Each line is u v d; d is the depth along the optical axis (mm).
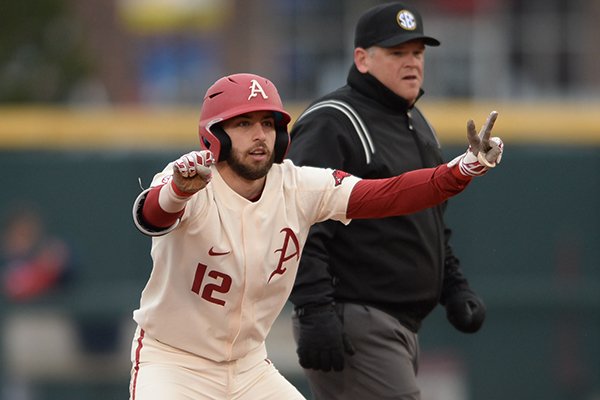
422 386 33719
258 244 15172
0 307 34562
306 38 87062
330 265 18328
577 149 34281
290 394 16219
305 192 15492
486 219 34219
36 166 35188
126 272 34781
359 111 18344
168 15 84062
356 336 18250
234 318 15500
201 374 15711
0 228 35000
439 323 33719
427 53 87000
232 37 85375
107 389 34188
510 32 87750
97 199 35031
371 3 86812
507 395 33906
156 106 83938
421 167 18641
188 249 14945
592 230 34156
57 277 34562
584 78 88062
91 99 62688
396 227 18219
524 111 35531
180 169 13594
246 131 14945
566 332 33969
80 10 82875
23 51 53438
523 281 34031
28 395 34281
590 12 87750
